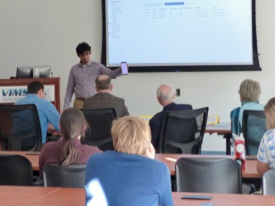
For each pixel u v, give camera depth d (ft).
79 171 10.02
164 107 16.14
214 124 19.52
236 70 25.53
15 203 8.45
